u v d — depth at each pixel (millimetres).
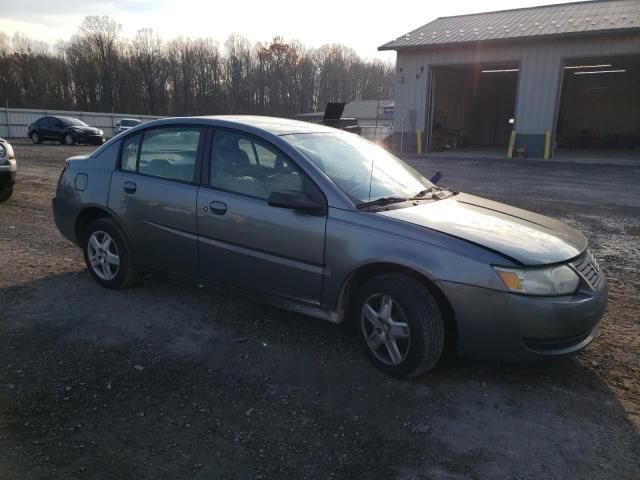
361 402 3137
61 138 28469
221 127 4145
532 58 20906
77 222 4957
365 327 3541
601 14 21719
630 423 2957
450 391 3268
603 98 29531
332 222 3492
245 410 3037
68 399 3113
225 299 4688
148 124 4586
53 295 4707
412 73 23969
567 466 2600
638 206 9727
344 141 4367
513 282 3049
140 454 2654
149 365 3521
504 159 20875
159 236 4375
